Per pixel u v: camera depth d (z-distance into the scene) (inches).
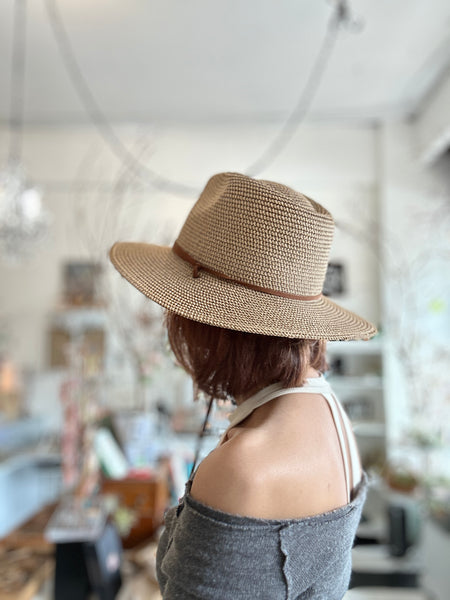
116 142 202.2
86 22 134.0
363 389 196.7
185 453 120.0
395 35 140.3
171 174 200.4
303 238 30.0
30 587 68.4
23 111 188.2
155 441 105.8
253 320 27.2
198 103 182.4
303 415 27.2
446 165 191.8
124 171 200.4
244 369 28.3
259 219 29.5
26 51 147.9
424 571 128.4
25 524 87.9
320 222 30.8
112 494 92.7
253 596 23.4
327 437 27.4
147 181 200.2
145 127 200.8
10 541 81.0
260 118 194.9
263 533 23.4
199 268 31.0
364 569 134.7
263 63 154.9
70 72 160.2
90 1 125.6
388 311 188.2
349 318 31.5
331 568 25.8
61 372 192.7
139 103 182.2
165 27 136.1
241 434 25.8
